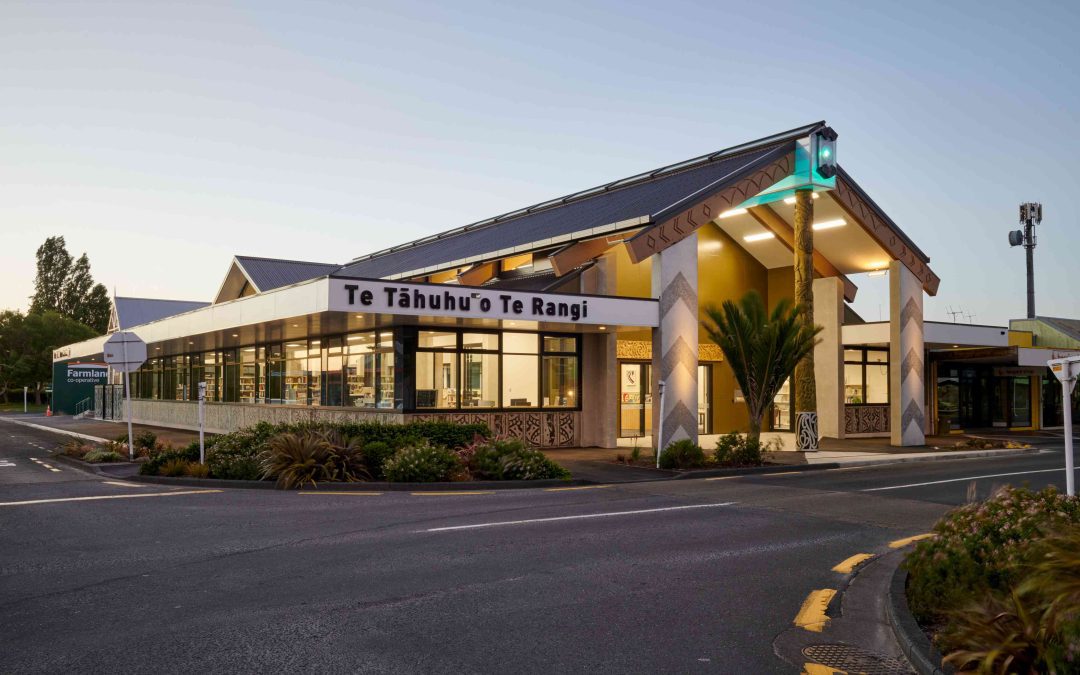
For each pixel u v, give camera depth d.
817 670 5.70
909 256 28.27
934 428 35.06
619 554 9.40
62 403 59.72
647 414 28.22
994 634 5.15
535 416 23.86
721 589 7.90
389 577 8.16
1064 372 9.00
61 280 103.62
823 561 9.26
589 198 31.06
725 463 19.70
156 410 42.00
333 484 15.37
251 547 9.60
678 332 23.12
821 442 28.83
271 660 5.70
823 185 24.89
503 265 27.77
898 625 6.41
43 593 7.50
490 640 6.21
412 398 21.77
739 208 27.86
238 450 17.27
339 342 25.41
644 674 5.54
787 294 30.55
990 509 7.68
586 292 24.39
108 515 11.97
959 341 31.45
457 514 12.24
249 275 37.91
